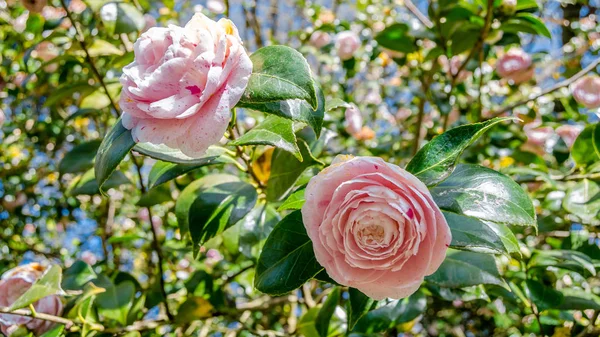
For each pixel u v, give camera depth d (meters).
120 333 0.51
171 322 0.58
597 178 0.53
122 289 0.55
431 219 0.28
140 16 0.60
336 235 0.29
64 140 1.35
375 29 1.15
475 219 0.33
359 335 0.52
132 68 0.31
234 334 0.79
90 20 0.81
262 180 0.45
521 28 0.64
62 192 1.32
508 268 0.61
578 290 0.57
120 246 1.28
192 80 0.30
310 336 0.57
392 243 0.29
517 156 0.73
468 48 0.69
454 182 0.32
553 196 0.63
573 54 1.13
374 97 1.26
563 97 0.89
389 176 0.30
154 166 0.44
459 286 0.43
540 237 0.79
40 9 0.67
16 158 1.39
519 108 0.92
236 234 0.50
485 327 1.07
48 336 0.44
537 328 0.67
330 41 1.06
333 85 1.23
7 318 0.46
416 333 1.07
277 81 0.30
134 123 0.32
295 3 1.52
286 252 0.35
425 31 0.71
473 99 0.97
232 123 0.37
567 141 0.68
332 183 0.30
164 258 0.89
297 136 0.48
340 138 1.03
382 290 0.30
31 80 1.10
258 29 1.19
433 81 0.97
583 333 0.57
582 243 0.60
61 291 0.41
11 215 1.36
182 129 0.29
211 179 0.46
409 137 1.02
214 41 0.30
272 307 0.75
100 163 0.32
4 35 1.07
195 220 0.41
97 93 0.66
